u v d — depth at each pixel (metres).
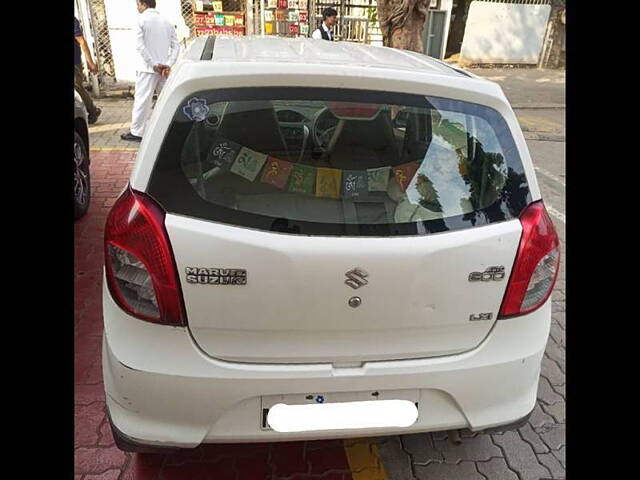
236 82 1.53
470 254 1.59
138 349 1.51
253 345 1.54
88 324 2.83
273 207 1.53
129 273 1.50
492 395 1.72
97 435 2.13
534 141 7.80
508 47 13.49
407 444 2.20
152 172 1.50
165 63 6.14
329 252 1.48
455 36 13.52
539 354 1.76
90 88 8.27
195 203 1.50
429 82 1.64
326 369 1.57
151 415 1.56
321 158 1.60
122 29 8.30
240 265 1.46
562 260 3.92
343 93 1.59
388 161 1.64
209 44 2.03
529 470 2.10
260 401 1.57
